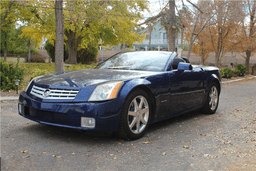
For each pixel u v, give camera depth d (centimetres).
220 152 297
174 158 273
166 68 396
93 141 319
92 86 298
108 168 241
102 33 1995
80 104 287
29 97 327
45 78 349
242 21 1702
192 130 397
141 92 333
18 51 3566
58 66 934
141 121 340
